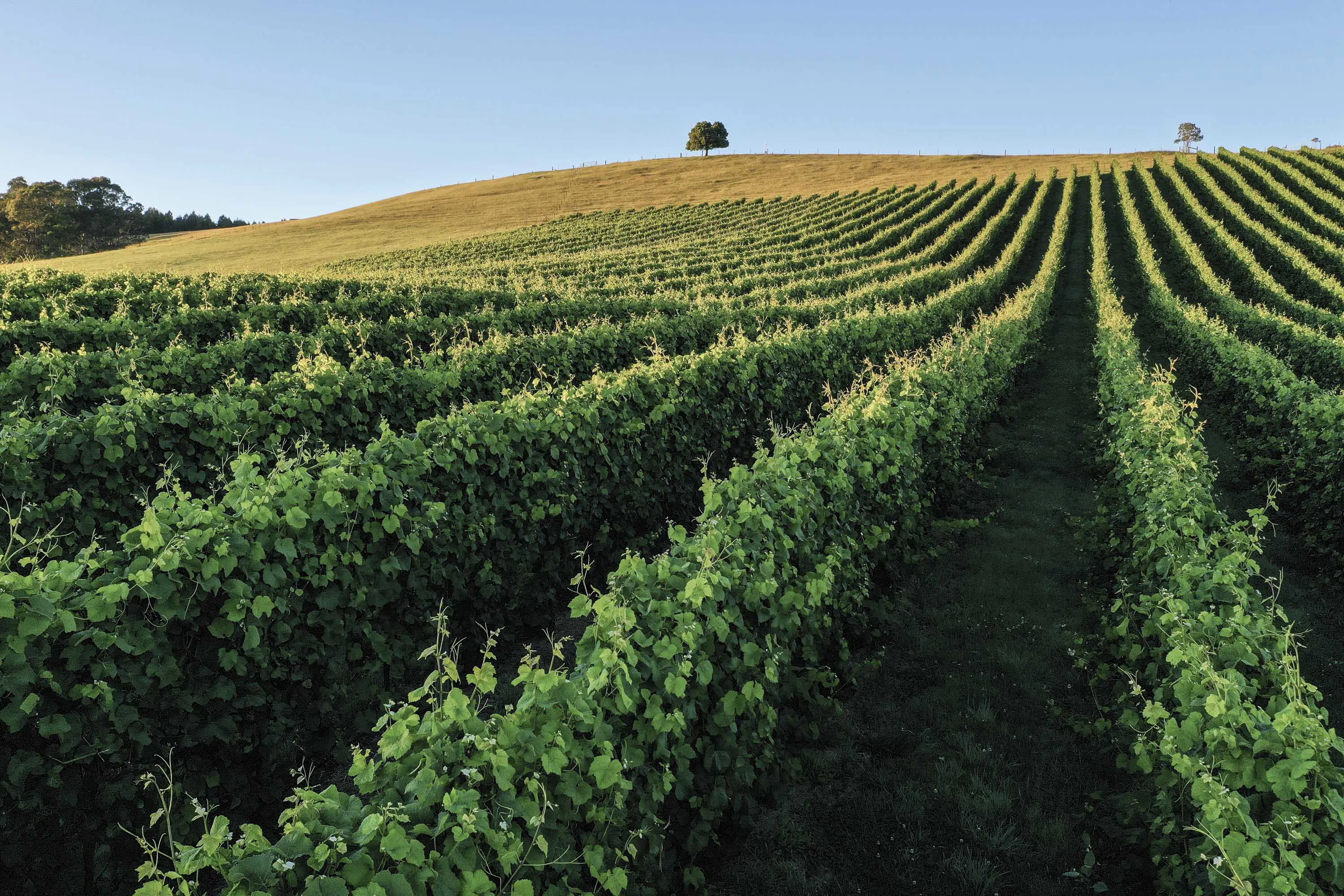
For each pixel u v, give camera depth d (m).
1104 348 16.62
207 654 4.23
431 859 2.40
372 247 60.56
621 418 8.19
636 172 98.00
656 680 3.56
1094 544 8.27
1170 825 3.59
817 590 5.07
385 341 14.98
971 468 10.98
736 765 4.12
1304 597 7.39
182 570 4.11
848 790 4.70
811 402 13.22
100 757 3.74
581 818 3.04
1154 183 61.34
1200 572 4.84
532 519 6.91
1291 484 9.85
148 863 2.26
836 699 5.59
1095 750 4.99
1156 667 4.62
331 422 8.77
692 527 9.48
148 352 10.13
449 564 6.04
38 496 6.20
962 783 4.70
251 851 2.32
